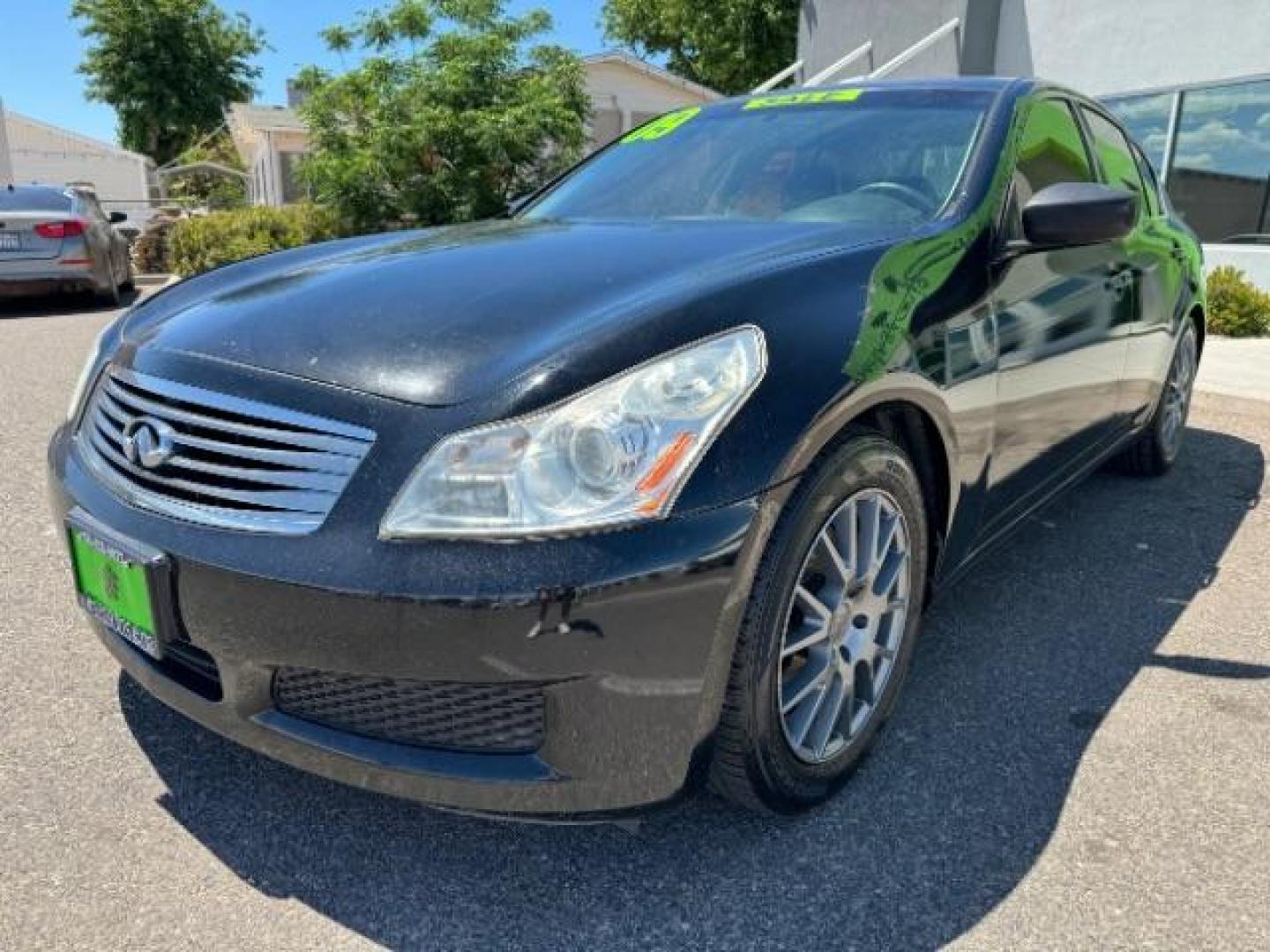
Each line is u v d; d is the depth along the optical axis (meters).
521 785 1.68
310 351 1.85
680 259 2.15
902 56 10.67
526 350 1.75
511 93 13.70
